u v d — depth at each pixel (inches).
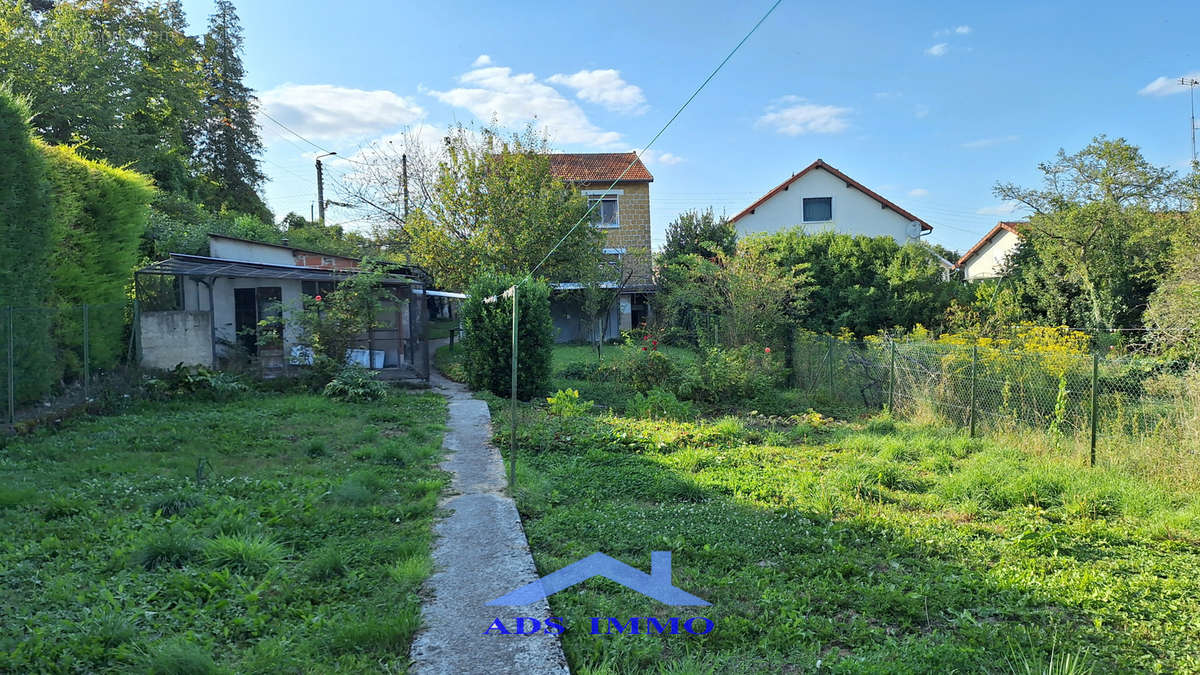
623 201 1080.2
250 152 1545.3
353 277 586.6
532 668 139.1
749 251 685.9
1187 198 647.1
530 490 272.2
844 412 508.7
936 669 137.6
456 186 833.5
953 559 200.4
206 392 481.7
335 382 514.9
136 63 935.0
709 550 203.9
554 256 845.8
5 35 775.7
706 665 138.8
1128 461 293.6
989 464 309.7
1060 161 729.0
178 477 278.2
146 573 179.5
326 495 254.8
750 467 317.1
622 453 352.5
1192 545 211.3
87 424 375.9
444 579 183.3
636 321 1114.1
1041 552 205.3
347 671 135.7
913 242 826.2
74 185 443.8
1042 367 379.6
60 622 149.2
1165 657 143.3
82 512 228.8
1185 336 394.6
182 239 730.2
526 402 541.3
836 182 1236.5
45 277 399.5
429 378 642.8
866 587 176.9
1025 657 141.8
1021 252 828.0
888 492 272.7
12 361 346.9
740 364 573.9
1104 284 671.8
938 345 456.1
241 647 146.1
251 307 661.9
